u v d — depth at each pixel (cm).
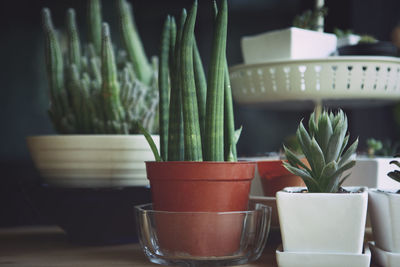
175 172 67
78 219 80
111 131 86
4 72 138
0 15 136
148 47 151
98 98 87
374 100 89
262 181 81
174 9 151
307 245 64
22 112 140
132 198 80
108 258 74
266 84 83
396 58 80
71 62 94
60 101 89
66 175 83
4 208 129
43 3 140
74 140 81
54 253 78
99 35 100
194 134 68
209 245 67
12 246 83
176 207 68
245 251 69
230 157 71
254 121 158
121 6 97
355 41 91
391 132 134
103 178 82
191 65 69
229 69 89
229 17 158
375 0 134
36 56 141
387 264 65
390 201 64
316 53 88
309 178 65
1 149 137
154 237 69
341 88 80
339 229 64
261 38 89
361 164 81
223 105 70
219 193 68
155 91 93
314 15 92
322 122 66
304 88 81
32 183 86
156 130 90
